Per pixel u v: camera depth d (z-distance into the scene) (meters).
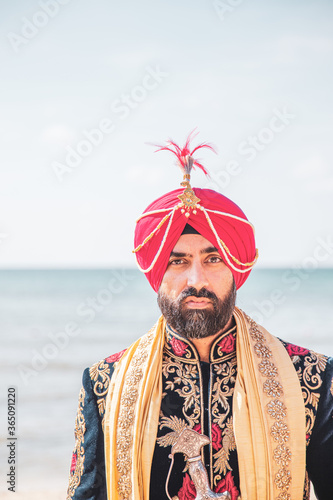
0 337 25.08
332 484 2.00
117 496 2.08
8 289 48.75
